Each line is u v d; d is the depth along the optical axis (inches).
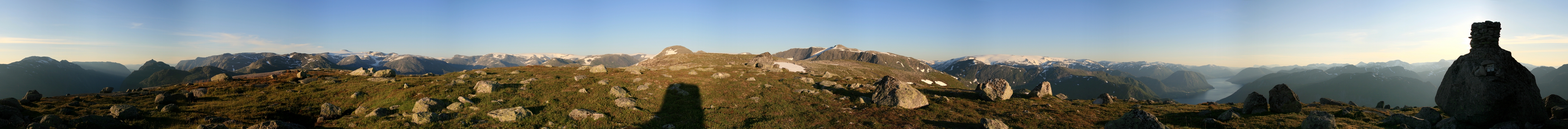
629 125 1192.2
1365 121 1061.1
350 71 2974.9
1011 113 1402.6
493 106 1405.0
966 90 2193.7
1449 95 928.9
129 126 1026.7
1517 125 812.0
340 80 2226.9
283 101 1568.7
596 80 2331.4
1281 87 1224.8
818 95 1925.4
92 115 1143.6
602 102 1531.7
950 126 1184.8
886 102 1568.7
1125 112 1401.3
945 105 1589.6
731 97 1823.3
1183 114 1305.4
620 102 1503.4
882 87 1713.8
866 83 2711.6
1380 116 1109.7
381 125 1105.4
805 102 1704.0
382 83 2030.0
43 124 922.1
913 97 1537.9
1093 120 1273.4
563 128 1112.2
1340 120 1081.4
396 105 1409.9
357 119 1220.5
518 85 2097.7
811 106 1595.7
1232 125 1079.6
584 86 2018.9
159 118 1145.4
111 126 986.7
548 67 3243.1
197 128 1012.5
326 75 2532.0
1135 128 904.3
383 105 1427.2
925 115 1365.7
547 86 2012.8
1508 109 827.4
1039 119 1272.1
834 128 1189.7
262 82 2075.5
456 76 2588.6
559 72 2893.7
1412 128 940.0
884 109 1482.5
